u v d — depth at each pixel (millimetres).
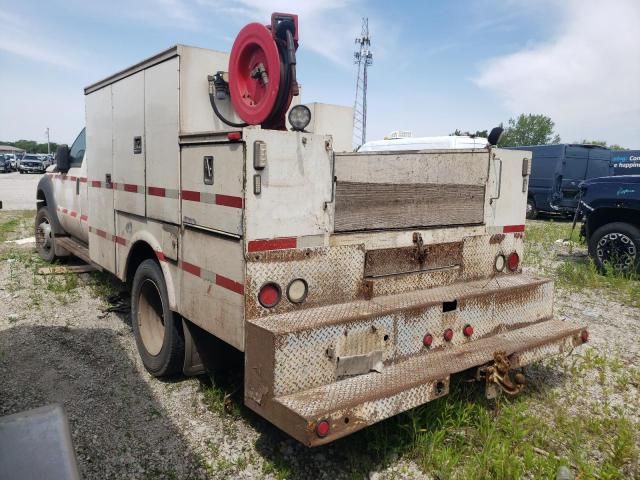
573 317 5969
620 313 6152
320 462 3059
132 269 4594
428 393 2859
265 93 3354
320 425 2391
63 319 5371
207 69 3629
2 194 21438
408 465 3027
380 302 3166
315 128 4758
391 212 3297
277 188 2789
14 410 3570
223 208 2896
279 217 2811
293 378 2643
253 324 2699
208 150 3031
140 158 4047
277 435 3330
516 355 3371
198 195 3168
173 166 3492
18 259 7973
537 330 3758
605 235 8234
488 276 3904
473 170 3758
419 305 3154
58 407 1412
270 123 3428
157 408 3648
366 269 3191
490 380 3191
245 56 3529
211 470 2982
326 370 2758
